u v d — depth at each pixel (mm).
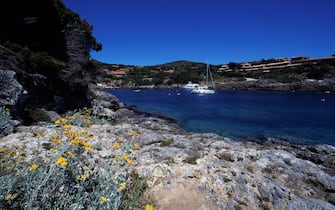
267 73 114875
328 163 12523
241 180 6426
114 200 3986
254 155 9555
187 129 23281
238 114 33656
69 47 24672
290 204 5922
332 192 7898
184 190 5586
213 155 8812
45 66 16891
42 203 3328
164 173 6090
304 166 9484
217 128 24031
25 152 5883
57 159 3506
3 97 11148
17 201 3404
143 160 7355
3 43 15062
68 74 19906
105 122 15383
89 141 7953
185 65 184750
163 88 124625
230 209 5316
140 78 148625
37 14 20234
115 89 117125
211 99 60094
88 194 3896
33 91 14742
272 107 42375
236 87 101875
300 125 25750
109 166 4980
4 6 17531
